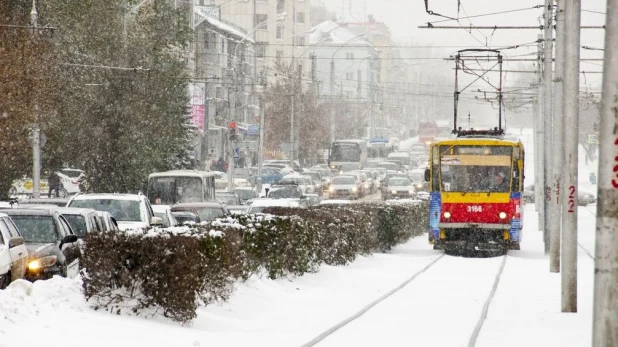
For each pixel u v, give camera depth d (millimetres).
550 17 67375
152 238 27016
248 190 113188
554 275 49625
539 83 94938
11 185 73812
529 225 103875
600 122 16125
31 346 20328
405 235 74688
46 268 32094
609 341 15812
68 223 37188
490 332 28891
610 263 15883
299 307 34281
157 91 76188
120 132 75500
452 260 59562
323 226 48344
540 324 30922
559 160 50844
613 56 15992
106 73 74500
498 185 63188
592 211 130625
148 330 24938
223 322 29141
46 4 75000
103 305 26547
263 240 38250
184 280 27016
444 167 63812
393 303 36344
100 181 76438
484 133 68688
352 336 27609
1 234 30781
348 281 44438
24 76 65000
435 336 27688
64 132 74375
